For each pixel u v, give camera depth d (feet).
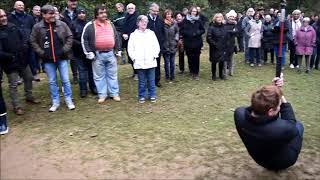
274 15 43.57
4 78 31.94
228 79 30.42
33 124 20.15
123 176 14.30
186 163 15.20
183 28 29.58
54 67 21.97
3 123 18.86
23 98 25.23
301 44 32.94
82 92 25.14
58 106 22.63
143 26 23.09
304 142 17.08
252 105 12.00
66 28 21.74
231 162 15.20
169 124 19.70
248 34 36.06
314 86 28.25
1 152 16.78
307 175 14.06
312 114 21.21
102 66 23.56
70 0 25.12
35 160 15.89
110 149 16.67
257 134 12.14
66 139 17.95
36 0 44.86
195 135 18.10
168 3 56.59
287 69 35.40
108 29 23.32
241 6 67.21
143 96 23.73
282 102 12.97
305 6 79.87
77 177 14.35
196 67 29.91
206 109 22.24
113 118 20.81
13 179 14.30
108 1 47.01
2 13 20.56
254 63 37.45
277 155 12.92
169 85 28.40
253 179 13.85
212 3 67.31
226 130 18.69
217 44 28.86
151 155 15.98
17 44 21.43
